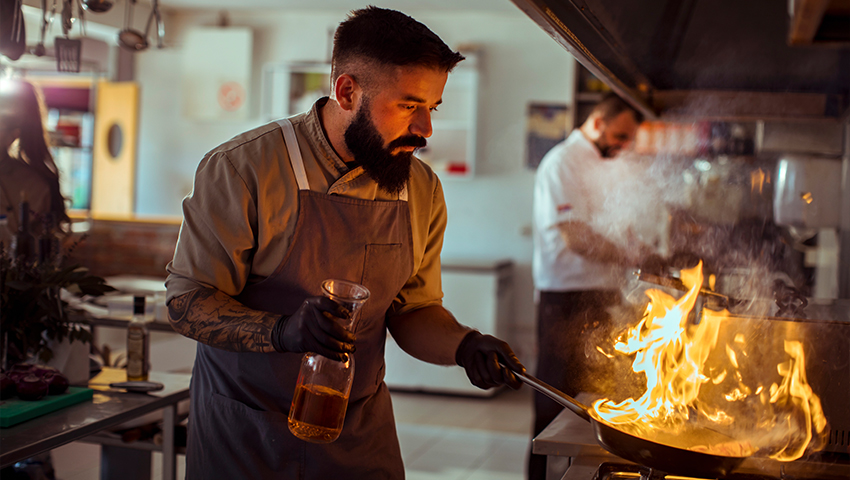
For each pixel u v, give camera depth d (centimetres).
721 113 246
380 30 122
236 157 131
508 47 514
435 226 158
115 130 559
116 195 561
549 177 295
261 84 547
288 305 137
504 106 517
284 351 118
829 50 238
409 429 405
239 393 139
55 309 173
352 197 138
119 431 196
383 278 143
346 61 126
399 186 132
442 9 507
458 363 142
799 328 127
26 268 175
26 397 160
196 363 147
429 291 159
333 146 135
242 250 132
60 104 567
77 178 567
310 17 538
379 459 149
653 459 103
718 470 101
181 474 261
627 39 170
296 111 533
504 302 496
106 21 455
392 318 160
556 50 507
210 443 140
